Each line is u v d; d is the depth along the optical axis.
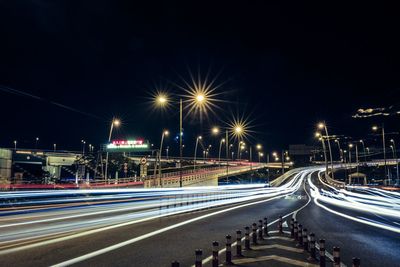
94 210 22.56
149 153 106.69
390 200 32.09
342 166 134.88
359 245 11.34
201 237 12.70
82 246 10.87
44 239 12.09
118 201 29.84
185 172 87.38
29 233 13.31
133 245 11.09
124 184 58.53
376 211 24.94
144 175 61.12
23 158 89.62
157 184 61.84
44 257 9.31
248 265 8.50
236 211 24.55
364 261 9.10
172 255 9.66
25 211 21.20
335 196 45.88
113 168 88.44
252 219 19.03
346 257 9.57
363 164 131.25
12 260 8.96
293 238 12.38
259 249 10.42
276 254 9.73
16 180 63.94
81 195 31.28
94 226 15.51
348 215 21.78
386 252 10.24
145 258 9.27
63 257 9.33
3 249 10.37
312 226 16.11
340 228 15.46
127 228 15.00
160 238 12.43
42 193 28.25
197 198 34.47
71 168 108.44
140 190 36.78
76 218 18.22
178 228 15.09
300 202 36.19
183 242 11.66
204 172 89.81
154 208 24.89
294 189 71.06
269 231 14.27
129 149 59.47
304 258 9.24
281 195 52.62
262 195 52.38
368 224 17.06
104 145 61.22
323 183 81.69
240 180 121.31
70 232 13.70
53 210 22.05
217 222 17.47
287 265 8.50
